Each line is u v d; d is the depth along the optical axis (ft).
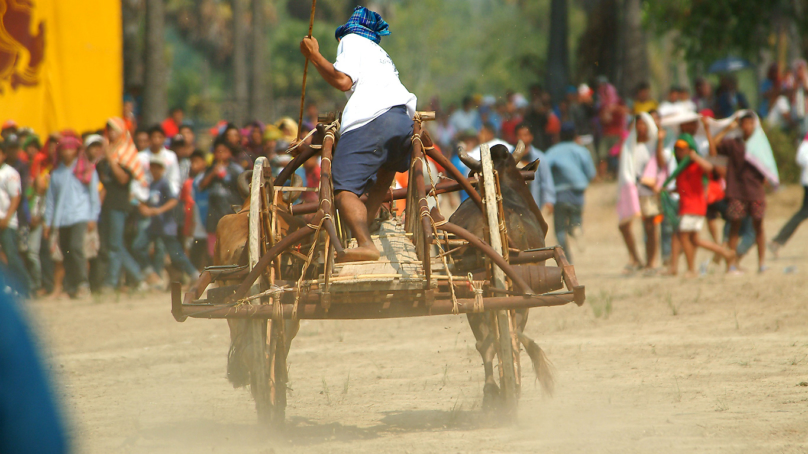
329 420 76.48
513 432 68.28
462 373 97.86
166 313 154.10
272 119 568.82
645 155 177.37
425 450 62.85
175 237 179.93
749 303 133.69
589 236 276.41
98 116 200.64
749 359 97.19
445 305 64.75
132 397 89.92
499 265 66.28
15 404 19.74
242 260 76.48
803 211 185.26
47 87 196.34
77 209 172.65
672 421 70.28
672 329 118.52
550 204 174.60
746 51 301.43
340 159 70.18
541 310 142.00
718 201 174.29
